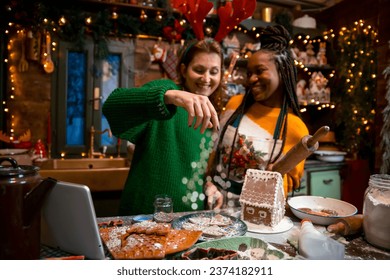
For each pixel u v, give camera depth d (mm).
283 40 1349
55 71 2730
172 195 1263
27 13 2535
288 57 1344
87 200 680
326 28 3457
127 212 1311
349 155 3201
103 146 2908
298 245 824
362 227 942
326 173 3033
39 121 2723
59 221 733
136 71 2961
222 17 1422
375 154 2750
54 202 721
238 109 1421
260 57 1323
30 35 2578
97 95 2859
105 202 2525
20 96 2652
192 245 811
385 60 2668
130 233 838
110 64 2910
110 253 753
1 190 602
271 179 1037
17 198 613
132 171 1349
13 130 2648
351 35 3182
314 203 1200
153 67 3010
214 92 1392
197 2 1372
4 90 2600
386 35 2668
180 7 1392
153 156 1283
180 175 1281
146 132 1300
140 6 2725
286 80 1331
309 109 3342
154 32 2953
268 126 1359
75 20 2666
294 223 1068
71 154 2822
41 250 780
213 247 806
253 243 823
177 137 1304
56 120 2764
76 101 2834
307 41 3461
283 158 1094
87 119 2850
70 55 2783
